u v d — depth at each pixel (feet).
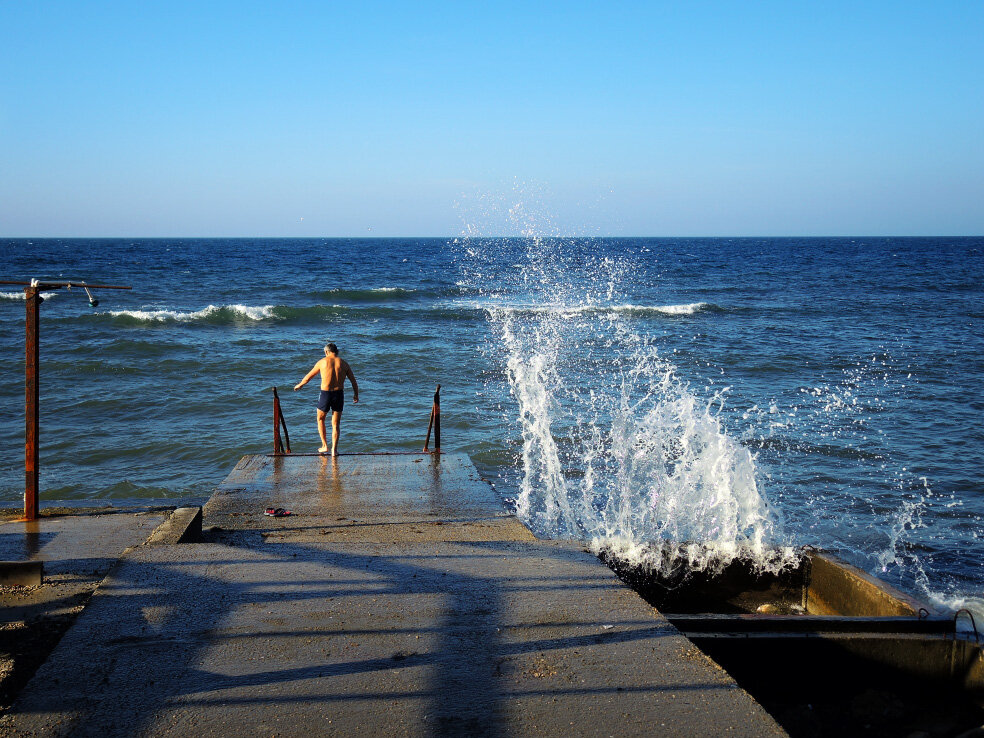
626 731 9.71
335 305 118.93
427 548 16.22
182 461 37.86
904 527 30.01
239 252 370.94
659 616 13.01
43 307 105.60
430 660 11.37
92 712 9.89
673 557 21.57
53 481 34.47
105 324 90.63
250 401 51.26
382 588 13.97
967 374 63.26
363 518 20.93
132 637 11.90
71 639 11.80
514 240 504.02
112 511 20.26
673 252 358.84
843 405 51.42
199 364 64.23
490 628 12.44
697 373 63.82
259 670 10.98
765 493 32.07
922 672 15.84
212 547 16.02
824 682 15.76
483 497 23.45
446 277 184.24
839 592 19.80
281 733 9.52
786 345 80.12
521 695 10.48
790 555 21.57
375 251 388.98
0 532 17.74
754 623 16.03
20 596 13.80
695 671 11.23
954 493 34.09
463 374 62.80
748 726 9.89
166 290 141.18
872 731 14.78
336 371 29.84
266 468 27.40
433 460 28.76
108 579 14.20
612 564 21.27
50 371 59.52
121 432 43.04
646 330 92.84
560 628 12.48
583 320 103.86
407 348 76.18
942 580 25.09
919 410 50.01
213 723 9.71
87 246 499.51
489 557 15.70
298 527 19.77
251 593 13.64
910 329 94.38
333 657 11.40
